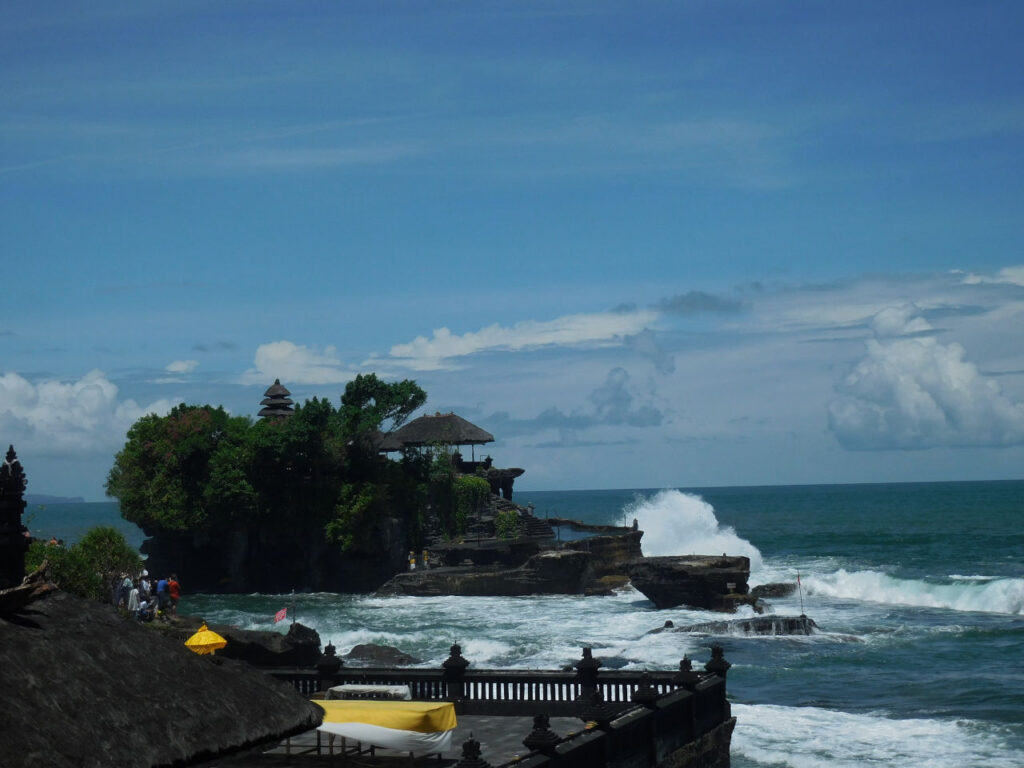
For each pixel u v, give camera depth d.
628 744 23.02
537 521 95.06
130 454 88.69
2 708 10.55
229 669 13.51
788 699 40.62
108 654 12.27
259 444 85.12
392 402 87.56
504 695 28.27
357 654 46.16
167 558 90.75
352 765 22.70
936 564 101.50
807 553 121.75
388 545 85.75
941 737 34.12
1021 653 49.59
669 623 55.81
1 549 25.50
